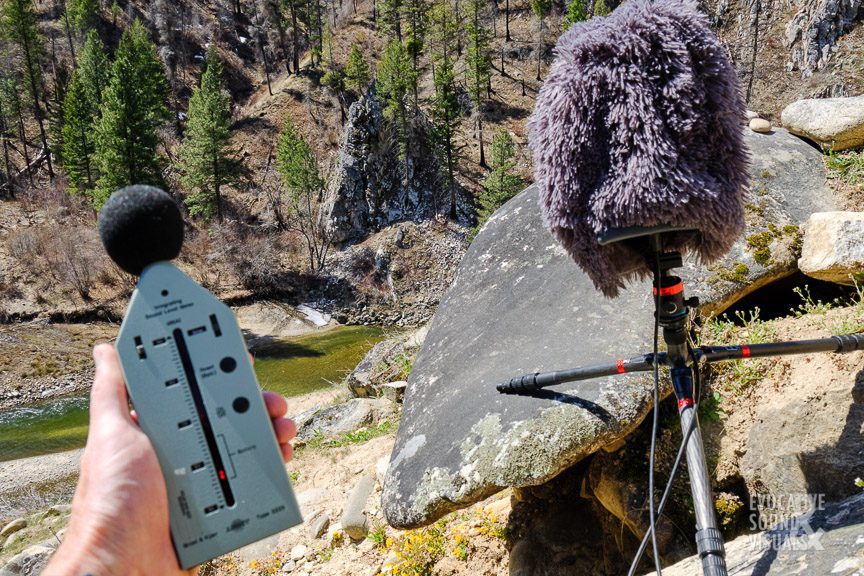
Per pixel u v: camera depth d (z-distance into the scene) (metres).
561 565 2.84
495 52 74.56
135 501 0.77
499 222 4.15
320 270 49.12
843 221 2.86
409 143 54.16
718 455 2.55
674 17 1.77
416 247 50.66
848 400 2.22
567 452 2.43
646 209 1.74
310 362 34.78
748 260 3.12
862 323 2.57
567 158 1.86
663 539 2.48
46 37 77.19
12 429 27.22
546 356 2.90
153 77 62.97
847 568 1.52
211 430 0.81
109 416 0.81
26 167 59.34
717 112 1.75
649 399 2.50
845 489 2.11
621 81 1.75
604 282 2.04
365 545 3.73
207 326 0.83
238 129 66.94
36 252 43.47
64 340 37.62
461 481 2.59
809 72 54.09
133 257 0.85
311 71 74.44
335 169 55.09
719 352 1.98
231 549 0.80
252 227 54.31
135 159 46.97
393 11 77.94
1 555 7.55
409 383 3.52
